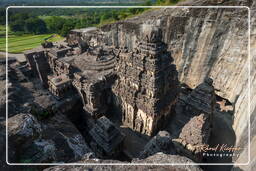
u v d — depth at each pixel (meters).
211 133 36.94
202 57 48.78
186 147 26.34
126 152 32.59
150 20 56.19
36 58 47.53
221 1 42.25
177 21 50.44
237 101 40.25
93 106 36.62
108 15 91.94
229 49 43.66
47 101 22.56
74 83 38.22
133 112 35.41
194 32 48.62
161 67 30.06
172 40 53.78
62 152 14.18
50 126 18.75
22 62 56.72
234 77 43.16
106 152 27.59
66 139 16.17
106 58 45.44
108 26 69.00
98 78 38.59
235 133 35.84
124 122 39.72
